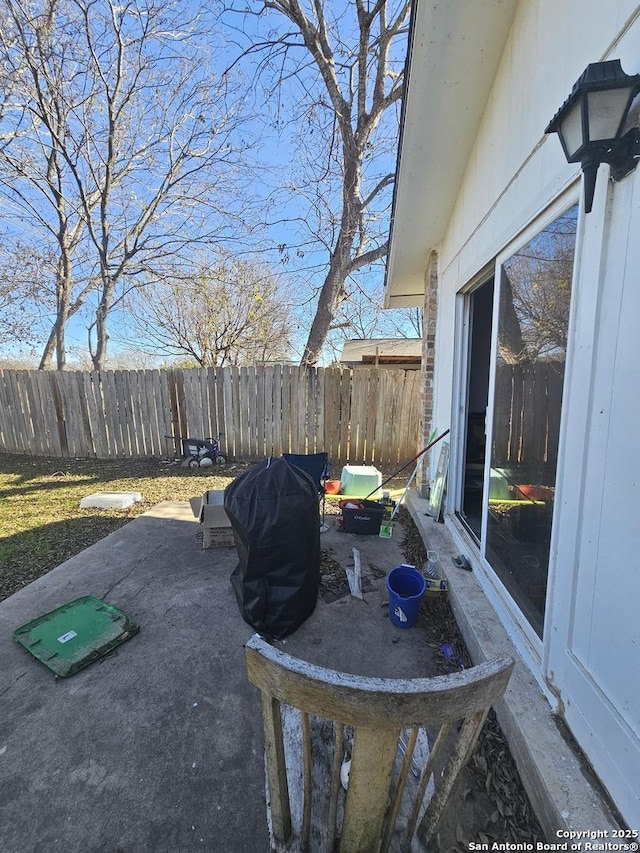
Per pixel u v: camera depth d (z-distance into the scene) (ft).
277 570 7.53
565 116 3.99
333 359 57.52
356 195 24.20
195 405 21.99
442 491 11.90
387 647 7.29
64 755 5.16
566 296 5.18
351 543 11.75
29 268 28.17
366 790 3.09
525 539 6.46
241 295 37.27
